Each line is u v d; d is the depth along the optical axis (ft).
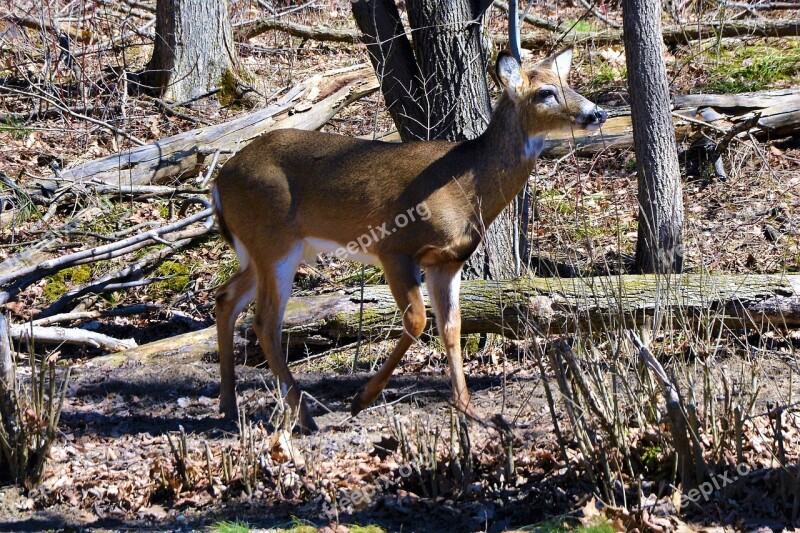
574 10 69.26
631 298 31.40
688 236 38.60
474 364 32.94
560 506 20.62
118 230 43.14
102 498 22.44
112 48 59.57
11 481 23.03
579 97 26.86
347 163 26.86
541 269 38.40
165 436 26.03
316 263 40.70
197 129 48.16
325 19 71.46
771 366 28.99
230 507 21.77
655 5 36.22
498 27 64.03
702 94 50.37
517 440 22.72
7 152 48.44
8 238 42.04
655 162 36.55
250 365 34.06
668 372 23.50
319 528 20.34
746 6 60.23
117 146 49.11
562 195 44.37
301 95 50.19
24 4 59.72
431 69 36.50
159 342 33.86
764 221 41.73
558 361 21.03
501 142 26.91
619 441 21.13
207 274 41.22
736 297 31.42
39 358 33.86
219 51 58.29
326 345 34.60
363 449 24.52
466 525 20.43
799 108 47.75
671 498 20.03
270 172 27.22
